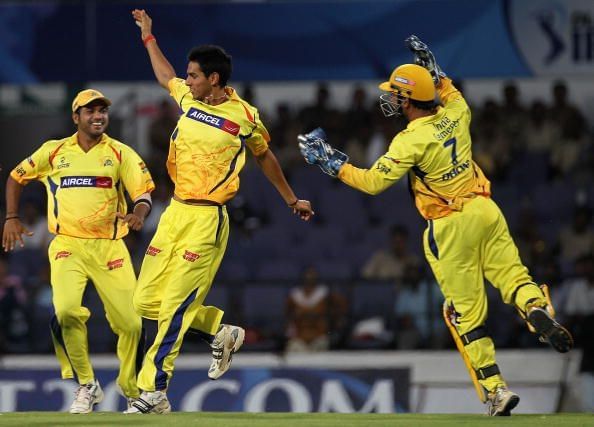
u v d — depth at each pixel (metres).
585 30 44.88
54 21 45.81
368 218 51.56
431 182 25.27
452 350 40.41
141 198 26.86
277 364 39.91
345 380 39.56
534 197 51.53
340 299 43.47
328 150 25.16
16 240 27.48
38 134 53.78
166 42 45.25
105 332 42.22
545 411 39.97
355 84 56.19
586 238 49.03
